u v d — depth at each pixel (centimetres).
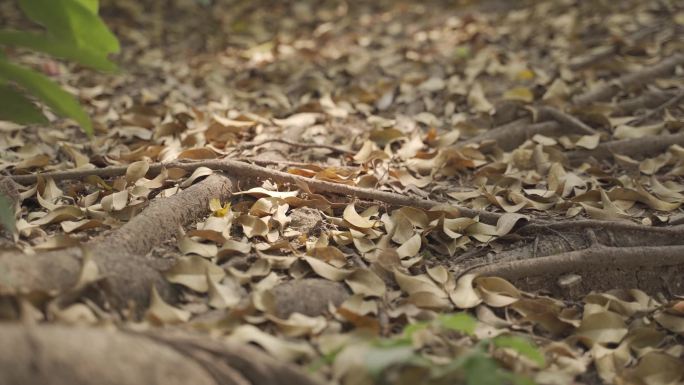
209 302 289
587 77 375
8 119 294
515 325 294
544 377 281
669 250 306
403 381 271
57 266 285
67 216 308
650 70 372
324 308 290
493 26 425
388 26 450
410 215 313
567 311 298
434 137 348
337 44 427
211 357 271
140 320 286
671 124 349
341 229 312
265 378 271
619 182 330
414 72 389
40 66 388
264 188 320
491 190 327
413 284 296
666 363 288
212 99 373
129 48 421
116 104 368
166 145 341
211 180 317
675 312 299
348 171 330
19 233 301
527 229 312
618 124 352
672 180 333
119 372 262
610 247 306
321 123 358
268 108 366
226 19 480
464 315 278
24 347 260
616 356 290
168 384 264
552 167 332
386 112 367
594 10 428
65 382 260
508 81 379
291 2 511
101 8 474
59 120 354
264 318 285
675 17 406
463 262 306
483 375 268
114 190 318
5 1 464
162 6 493
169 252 299
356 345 277
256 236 307
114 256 290
